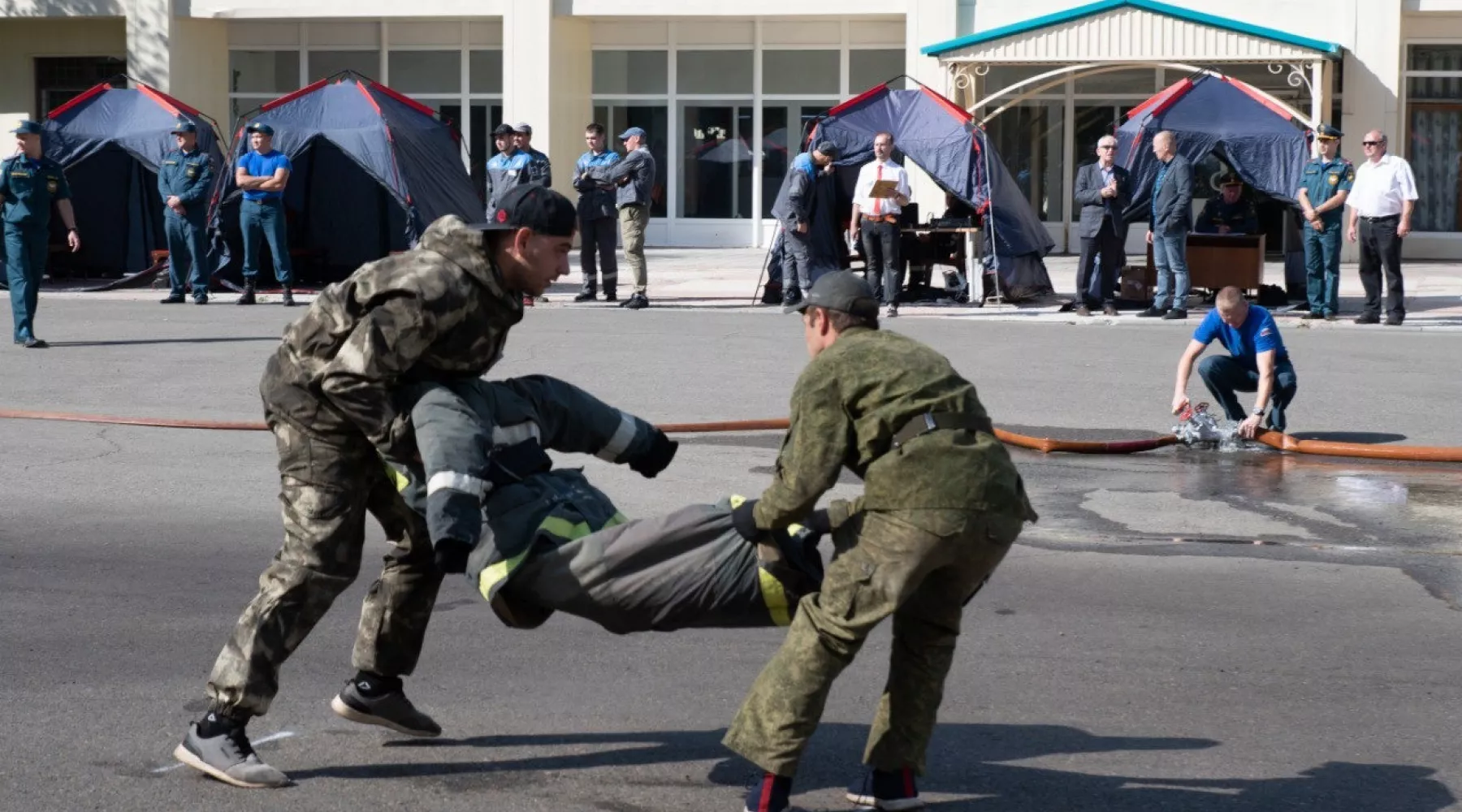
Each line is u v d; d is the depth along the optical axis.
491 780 4.43
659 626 4.13
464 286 4.09
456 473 3.93
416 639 4.65
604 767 4.53
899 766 4.16
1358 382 11.88
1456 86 23.53
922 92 17.77
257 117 18.02
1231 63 21.72
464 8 26.16
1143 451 9.56
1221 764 4.58
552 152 26.02
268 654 4.33
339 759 4.58
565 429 4.48
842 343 4.01
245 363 12.66
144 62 26.88
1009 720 4.95
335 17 26.69
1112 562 6.97
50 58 28.38
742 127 26.55
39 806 4.20
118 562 6.85
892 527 3.88
